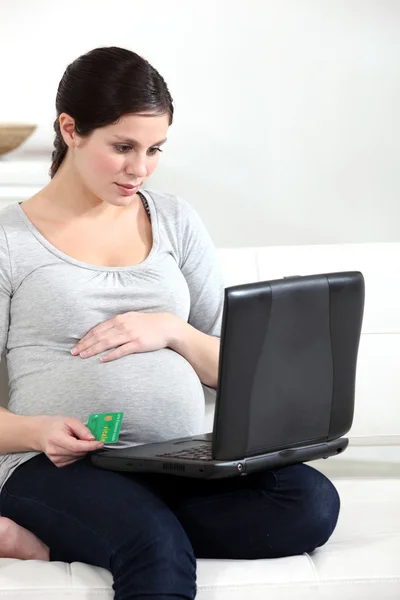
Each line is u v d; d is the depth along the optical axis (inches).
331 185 235.3
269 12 227.9
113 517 102.4
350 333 108.4
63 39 226.7
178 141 231.3
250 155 232.8
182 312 125.4
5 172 216.5
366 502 125.1
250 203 235.0
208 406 131.6
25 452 113.8
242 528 109.7
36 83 227.8
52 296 116.9
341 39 229.6
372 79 231.5
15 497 110.7
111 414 110.0
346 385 110.2
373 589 104.3
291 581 103.8
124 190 115.8
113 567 101.3
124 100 111.3
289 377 104.0
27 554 109.1
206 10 227.0
